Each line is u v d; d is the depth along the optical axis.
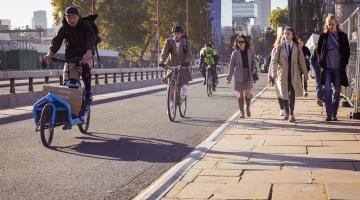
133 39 84.44
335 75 11.81
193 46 100.69
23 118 13.43
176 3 89.12
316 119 12.44
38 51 70.19
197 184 5.95
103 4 81.50
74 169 7.11
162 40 91.56
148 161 7.70
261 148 8.31
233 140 9.22
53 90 9.17
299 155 7.63
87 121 10.54
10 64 62.75
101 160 7.77
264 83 36.31
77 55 9.67
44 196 5.70
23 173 6.84
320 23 83.69
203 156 7.70
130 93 23.86
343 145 8.47
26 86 29.97
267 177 6.22
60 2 75.00
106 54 82.38
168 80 13.06
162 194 5.55
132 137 10.12
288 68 11.82
